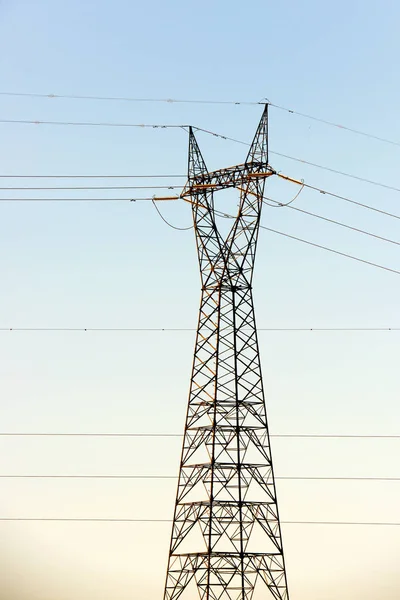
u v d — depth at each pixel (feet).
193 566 196.65
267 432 206.90
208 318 214.90
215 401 205.67
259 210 214.48
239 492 199.52
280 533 201.05
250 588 195.31
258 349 212.43
